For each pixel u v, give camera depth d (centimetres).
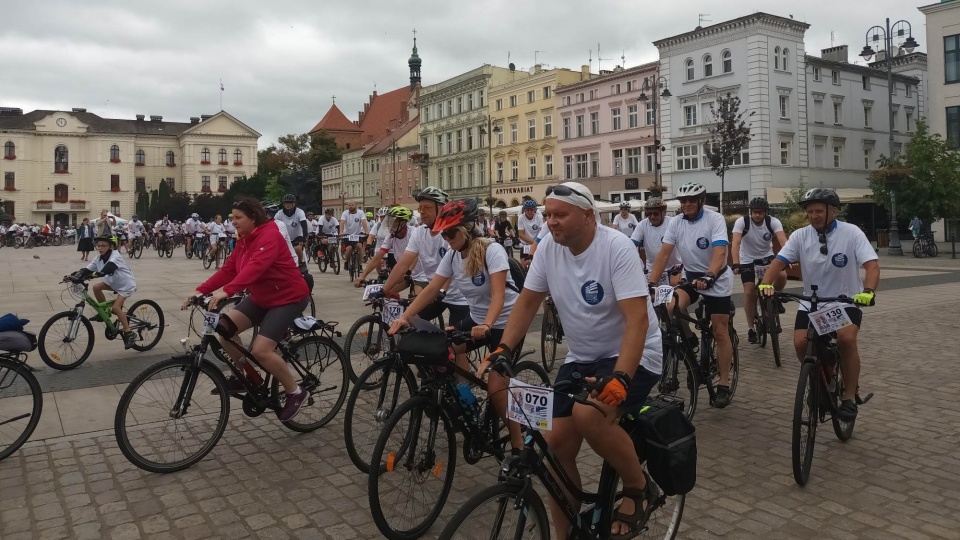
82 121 9250
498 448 449
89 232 2870
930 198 2850
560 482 308
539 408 294
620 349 303
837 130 4522
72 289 839
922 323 1076
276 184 7962
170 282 1772
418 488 400
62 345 803
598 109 4991
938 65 3700
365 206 8488
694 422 589
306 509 424
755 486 454
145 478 475
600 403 287
